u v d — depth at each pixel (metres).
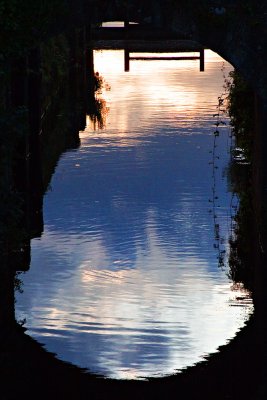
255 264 29.30
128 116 52.94
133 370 22.30
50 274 28.33
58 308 25.62
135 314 25.27
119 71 70.69
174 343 23.64
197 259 29.86
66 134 48.81
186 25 30.66
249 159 40.59
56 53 60.34
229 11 30.41
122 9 30.50
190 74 68.31
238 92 39.12
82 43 67.75
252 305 26.05
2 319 24.84
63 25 29.94
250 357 22.94
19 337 23.86
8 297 26.45
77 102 58.72
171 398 21.12
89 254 30.22
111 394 21.23
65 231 32.59
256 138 34.66
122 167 41.34
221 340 23.83
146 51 76.94
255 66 30.58
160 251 30.50
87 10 30.12
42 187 38.34
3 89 31.25
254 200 34.59
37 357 22.84
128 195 36.94
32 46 28.05
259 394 21.33
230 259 29.75
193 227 32.97
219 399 21.16
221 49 30.64
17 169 39.34
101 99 59.06
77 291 26.89
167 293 26.86
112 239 31.72
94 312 25.36
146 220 33.78
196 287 27.44
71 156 43.62
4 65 26.86
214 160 42.19
